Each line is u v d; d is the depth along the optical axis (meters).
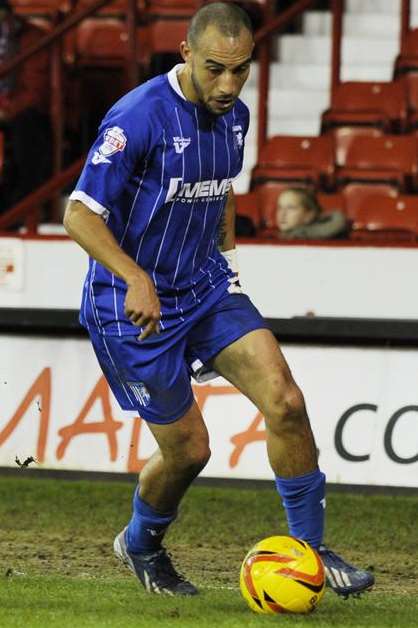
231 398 23.66
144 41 37.03
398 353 23.30
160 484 15.02
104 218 14.07
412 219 31.94
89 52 37.38
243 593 14.17
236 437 23.67
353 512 23.58
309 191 30.70
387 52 38.53
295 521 14.55
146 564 15.52
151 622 13.34
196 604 14.61
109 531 21.77
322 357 23.52
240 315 14.67
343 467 23.44
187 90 14.12
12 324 24.27
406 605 15.31
